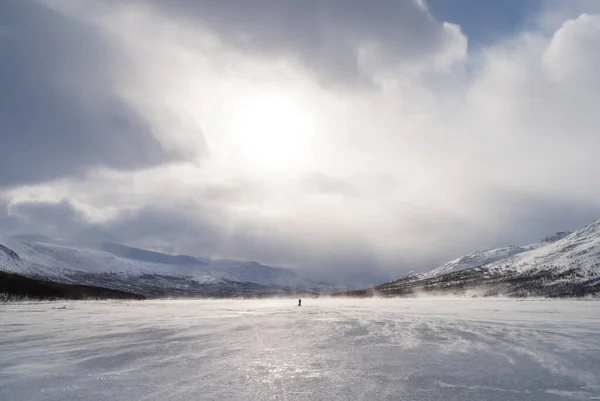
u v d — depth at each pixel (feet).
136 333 89.97
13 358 60.44
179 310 183.52
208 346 71.51
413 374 50.08
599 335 81.00
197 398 40.24
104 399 40.04
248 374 50.14
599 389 43.52
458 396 41.16
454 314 138.82
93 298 372.79
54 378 48.37
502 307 181.37
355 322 113.50
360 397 40.78
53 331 93.91
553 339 76.18
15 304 246.68
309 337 82.89
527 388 43.96
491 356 61.00
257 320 122.72
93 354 63.67
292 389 43.52
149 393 41.98
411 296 459.32
